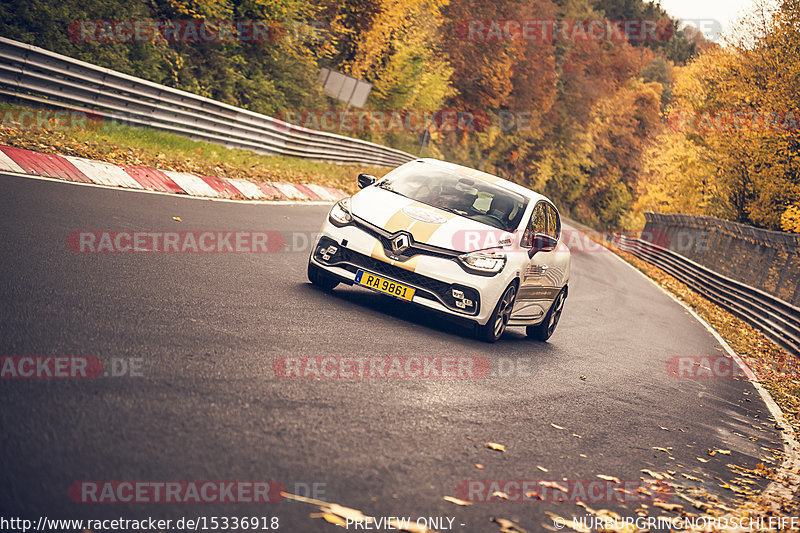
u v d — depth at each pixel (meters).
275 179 48.34
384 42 105.19
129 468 8.14
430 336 19.23
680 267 79.62
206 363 12.38
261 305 17.52
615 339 29.69
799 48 87.88
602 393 18.64
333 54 99.94
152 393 10.46
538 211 22.88
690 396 21.81
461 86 154.62
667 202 124.25
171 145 43.06
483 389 15.50
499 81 156.75
